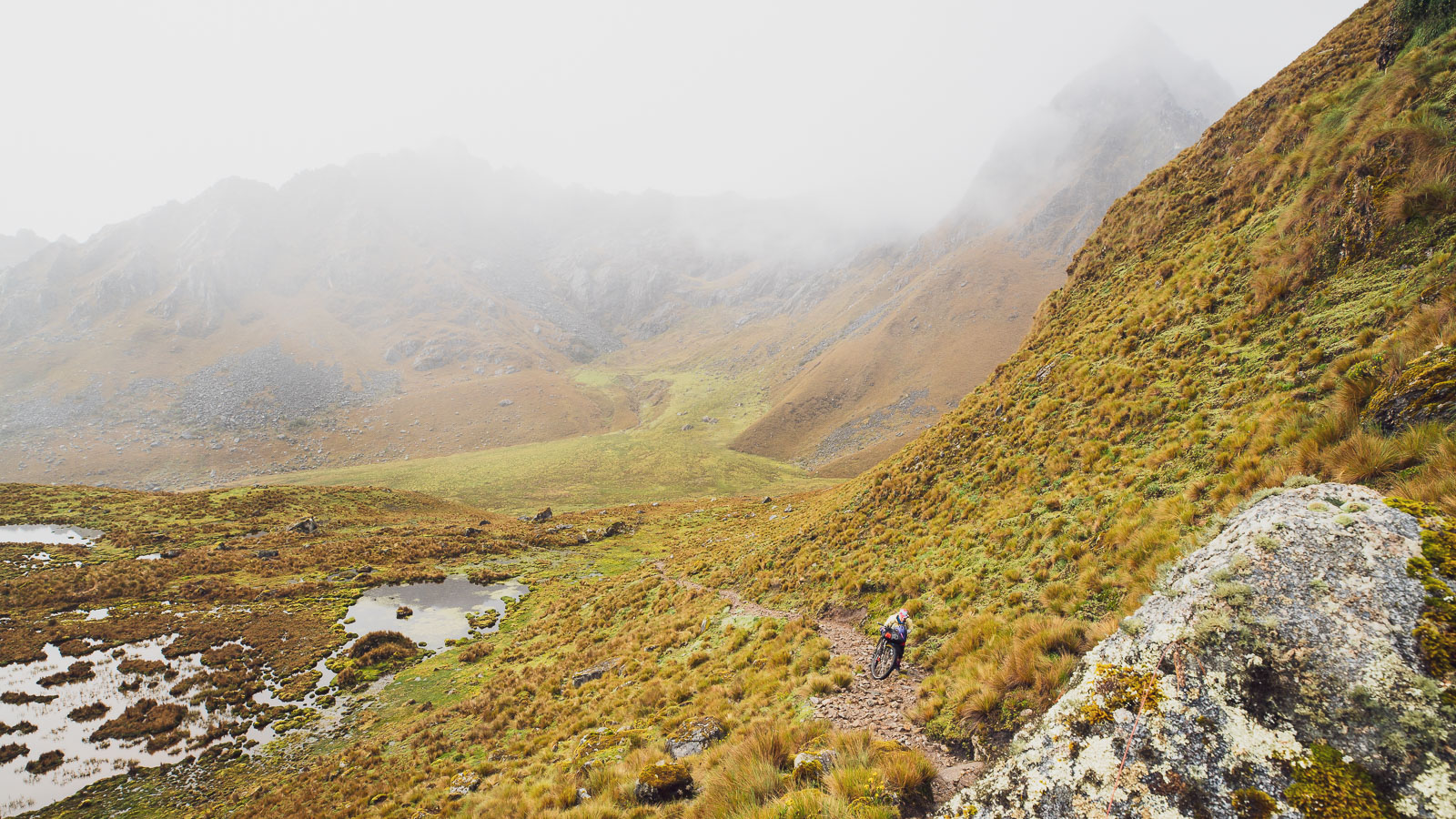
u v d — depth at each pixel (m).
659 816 11.05
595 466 163.88
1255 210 22.00
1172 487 13.96
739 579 33.78
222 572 58.50
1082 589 12.80
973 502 22.69
